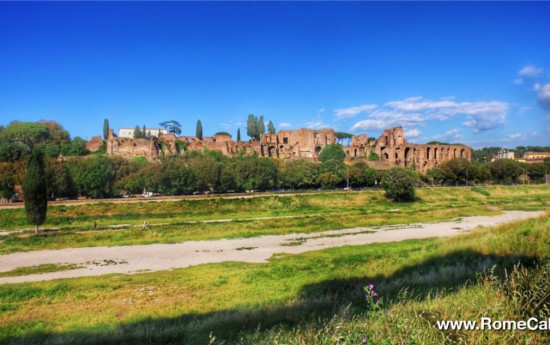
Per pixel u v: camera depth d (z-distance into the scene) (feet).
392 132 544.62
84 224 201.98
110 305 80.69
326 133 565.94
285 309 65.87
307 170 362.94
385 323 27.17
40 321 71.41
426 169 497.46
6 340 61.72
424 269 84.69
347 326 29.91
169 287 93.04
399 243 143.43
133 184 295.28
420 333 25.63
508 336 25.46
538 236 83.05
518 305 30.07
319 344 29.14
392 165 475.31
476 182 451.53
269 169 341.82
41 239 158.40
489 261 72.43
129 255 135.44
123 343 55.42
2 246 149.59
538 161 623.77
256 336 42.09
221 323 59.98
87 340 58.29
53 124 501.15
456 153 576.20
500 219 217.36
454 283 61.36
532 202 309.01
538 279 34.60
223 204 252.01
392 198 310.86
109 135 479.41
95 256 134.31
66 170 267.18
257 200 265.34
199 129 578.25
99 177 279.28
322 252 129.18
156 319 69.72
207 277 101.19
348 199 295.28
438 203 306.14
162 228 181.57
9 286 96.27
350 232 177.88
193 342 51.70
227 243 155.84
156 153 451.12
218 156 429.38
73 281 100.58
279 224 196.65
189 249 144.77
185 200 248.52
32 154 168.96
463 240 109.81
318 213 244.42
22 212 205.98
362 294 69.56
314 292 81.56
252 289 88.53
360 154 541.34
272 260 123.44
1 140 404.36
